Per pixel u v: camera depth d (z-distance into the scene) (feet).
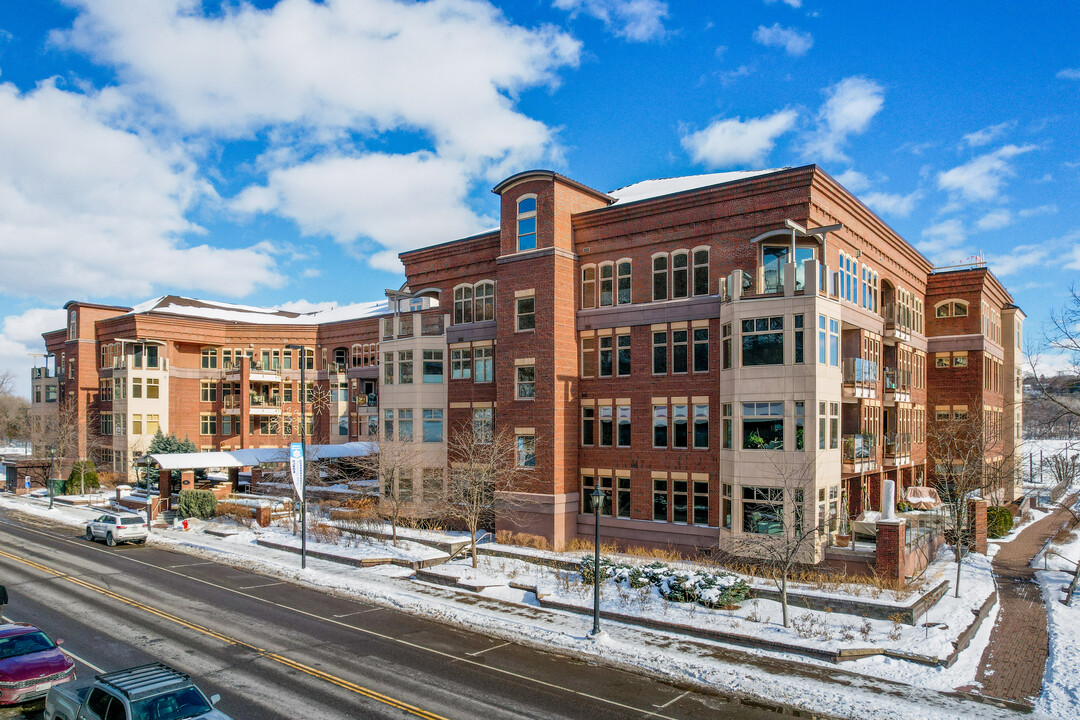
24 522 132.77
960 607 69.46
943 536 104.32
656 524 96.02
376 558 92.43
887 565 73.26
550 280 101.91
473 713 45.32
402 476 117.39
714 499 91.25
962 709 46.47
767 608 67.97
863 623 62.85
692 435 93.76
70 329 203.82
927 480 132.36
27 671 45.93
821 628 61.21
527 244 105.70
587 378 104.42
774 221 88.02
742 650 57.82
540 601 71.97
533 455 102.94
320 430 191.01
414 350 120.67
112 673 38.45
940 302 134.51
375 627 65.41
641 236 99.60
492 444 102.12
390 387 124.47
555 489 100.07
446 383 119.75
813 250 87.45
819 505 80.79
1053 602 75.05
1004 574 90.17
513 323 106.11
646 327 98.73
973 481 102.94
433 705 46.55
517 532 102.68
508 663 55.57
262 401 190.60
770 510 81.92
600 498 61.41
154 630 63.26
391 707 46.09
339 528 108.47
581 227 105.40
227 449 192.65
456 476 103.19
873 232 104.99
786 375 81.97
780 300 82.84
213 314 202.59
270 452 148.56
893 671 53.11
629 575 75.25
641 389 98.89
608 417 102.27
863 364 94.89
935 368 134.62
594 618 60.85
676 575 72.18
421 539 101.24
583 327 104.78
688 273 95.20
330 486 146.20
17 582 81.66
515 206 107.14
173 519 129.80
